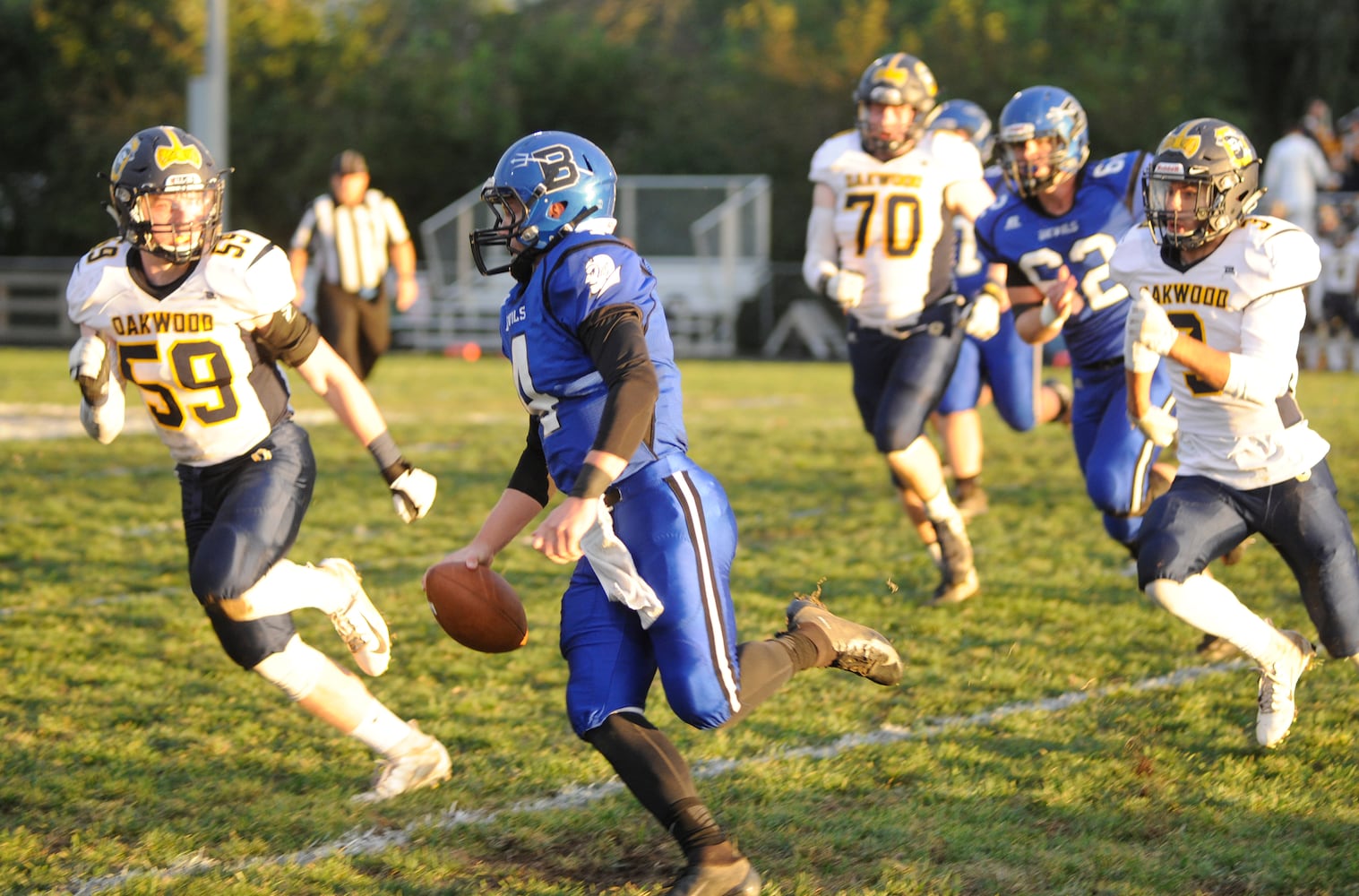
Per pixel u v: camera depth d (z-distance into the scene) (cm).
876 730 1500
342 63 9994
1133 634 1852
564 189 1112
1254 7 8619
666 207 7919
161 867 1169
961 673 1697
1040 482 3055
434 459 3381
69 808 1284
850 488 2991
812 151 9244
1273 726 1393
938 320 2056
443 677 1691
